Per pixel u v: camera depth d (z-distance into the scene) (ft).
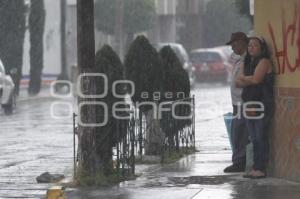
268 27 85.76
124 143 89.15
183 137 114.11
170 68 110.93
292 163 83.10
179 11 395.34
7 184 89.45
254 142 85.92
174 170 95.45
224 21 372.38
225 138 139.03
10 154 122.83
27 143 140.15
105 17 328.90
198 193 78.33
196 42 396.98
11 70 278.46
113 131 87.10
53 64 381.60
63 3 333.83
